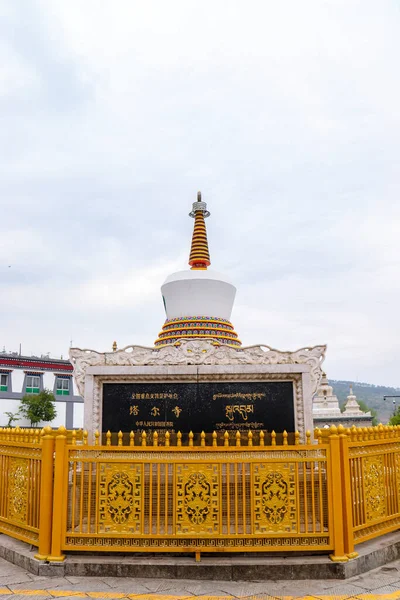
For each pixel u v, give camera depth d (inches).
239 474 407.8
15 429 389.7
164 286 674.8
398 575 330.6
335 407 1075.3
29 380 2112.5
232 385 506.6
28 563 337.7
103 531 338.0
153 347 517.7
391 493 392.8
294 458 342.3
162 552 335.3
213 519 336.8
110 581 317.4
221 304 660.7
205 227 736.3
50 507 343.6
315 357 506.3
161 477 395.2
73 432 359.9
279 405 502.0
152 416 503.2
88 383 507.8
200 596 294.8
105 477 344.2
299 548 330.6
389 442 394.9
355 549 350.9
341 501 338.3
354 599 291.4
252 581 319.3
